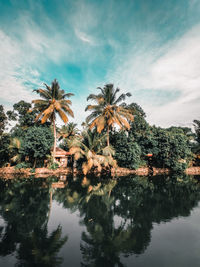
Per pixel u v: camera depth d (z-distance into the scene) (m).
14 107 27.89
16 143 20.88
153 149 23.92
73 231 5.06
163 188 11.74
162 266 3.41
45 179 15.51
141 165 25.28
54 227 5.34
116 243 4.34
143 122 25.77
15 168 19.80
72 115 23.36
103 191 10.64
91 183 13.73
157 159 25.30
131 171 23.02
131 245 4.25
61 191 10.39
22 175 18.28
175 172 23.89
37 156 20.86
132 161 22.67
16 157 20.92
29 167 21.06
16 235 4.78
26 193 9.75
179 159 23.84
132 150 22.11
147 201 8.35
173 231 5.05
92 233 4.93
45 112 20.64
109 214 6.52
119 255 3.81
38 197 8.93
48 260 3.60
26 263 3.50
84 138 23.36
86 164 19.50
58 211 6.83
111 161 20.44
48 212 6.70
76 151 19.66
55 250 4.00
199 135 30.27
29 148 19.73
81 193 9.96
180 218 6.11
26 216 6.24
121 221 5.83
